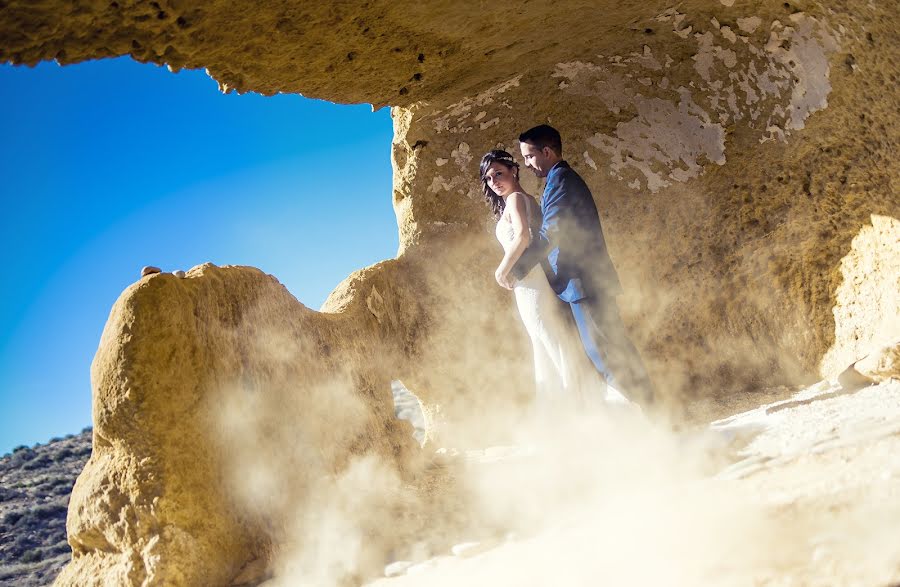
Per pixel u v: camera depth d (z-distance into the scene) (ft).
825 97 20.57
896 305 19.12
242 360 15.16
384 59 18.74
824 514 8.80
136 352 13.15
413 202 24.88
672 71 22.98
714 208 23.03
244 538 13.93
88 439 94.17
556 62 23.43
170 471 12.99
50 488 75.20
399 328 23.67
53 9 11.88
